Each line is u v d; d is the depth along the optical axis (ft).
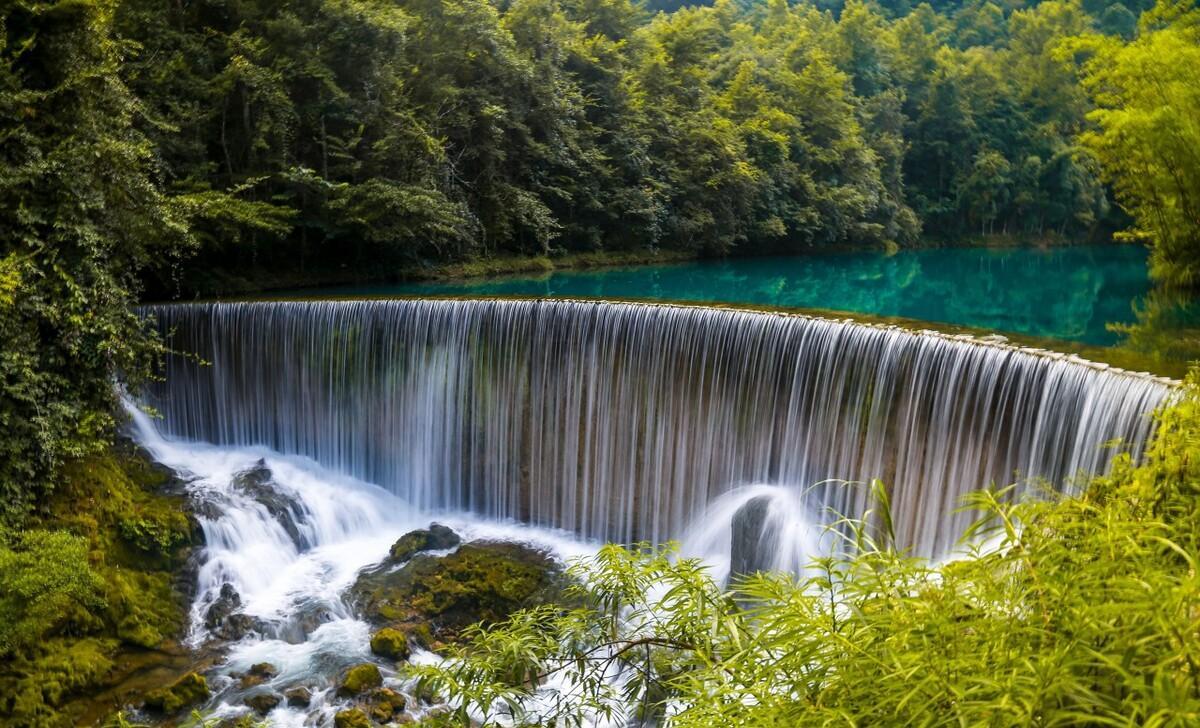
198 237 68.33
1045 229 216.13
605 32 143.74
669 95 140.05
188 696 36.83
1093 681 7.24
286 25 78.89
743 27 225.76
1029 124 219.20
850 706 8.83
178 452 56.24
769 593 11.24
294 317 58.70
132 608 41.34
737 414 48.03
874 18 251.39
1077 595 8.02
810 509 44.86
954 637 8.52
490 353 55.67
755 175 140.67
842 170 172.24
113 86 48.55
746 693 9.99
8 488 40.50
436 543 50.29
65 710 36.06
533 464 55.16
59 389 43.98
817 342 44.52
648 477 51.60
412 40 94.38
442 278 93.66
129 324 47.80
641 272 110.01
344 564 48.83
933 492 40.09
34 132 45.16
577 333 53.26
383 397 58.34
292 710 36.65
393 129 85.71
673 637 14.16
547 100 108.37
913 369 40.60
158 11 73.77
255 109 78.33
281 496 51.93
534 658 14.30
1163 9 74.84
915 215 198.08
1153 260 89.15
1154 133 70.33
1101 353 37.83
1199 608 7.12
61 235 43.88
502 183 104.17
